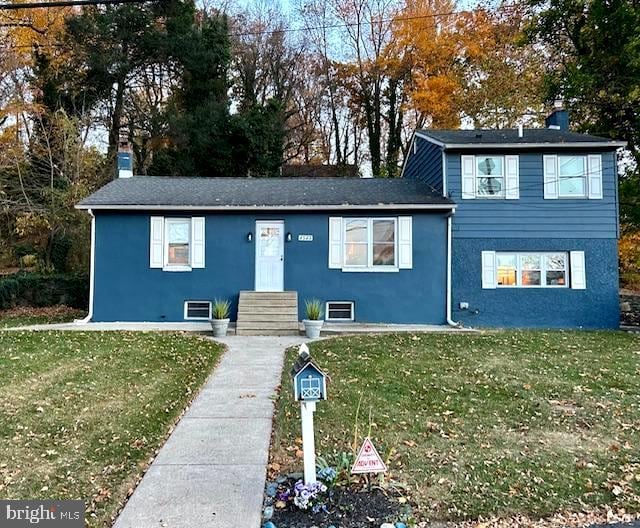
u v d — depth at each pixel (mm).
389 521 3662
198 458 4789
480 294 13883
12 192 19656
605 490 4262
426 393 6953
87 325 13023
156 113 24266
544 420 5953
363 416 6008
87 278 18297
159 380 7523
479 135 15188
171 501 3957
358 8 28875
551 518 3838
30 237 20406
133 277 13711
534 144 13773
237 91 30328
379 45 28656
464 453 4969
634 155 17875
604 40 17703
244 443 5172
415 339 11055
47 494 4070
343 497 3990
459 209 14031
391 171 28031
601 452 5043
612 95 17047
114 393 6816
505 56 24125
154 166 23453
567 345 10531
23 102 20641
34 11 21984
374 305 13773
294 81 31188
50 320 15078
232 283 13773
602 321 13719
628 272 21016
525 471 4590
